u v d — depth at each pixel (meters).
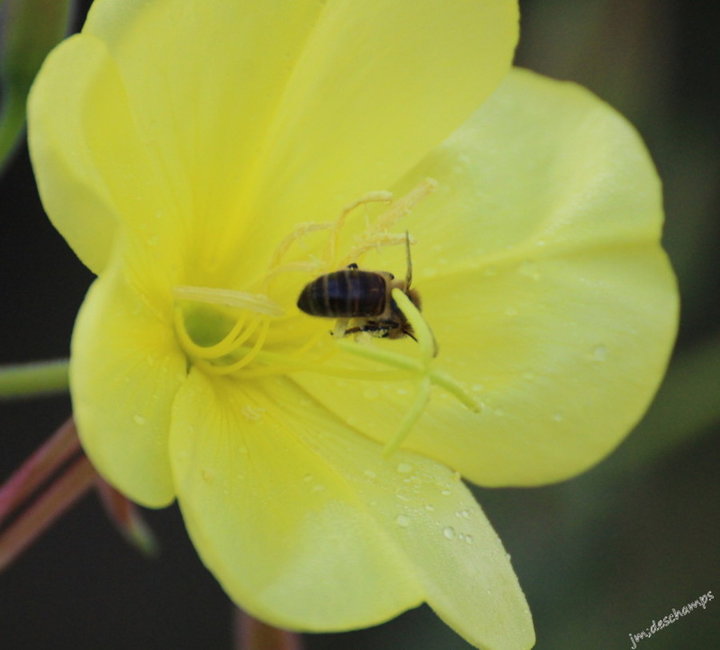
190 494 0.39
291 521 0.40
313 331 0.43
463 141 0.44
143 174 0.41
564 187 0.44
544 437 0.43
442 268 0.43
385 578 0.40
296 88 0.42
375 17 0.42
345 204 0.43
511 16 0.42
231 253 0.43
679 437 0.48
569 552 0.48
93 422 0.38
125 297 0.40
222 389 0.42
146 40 0.41
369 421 0.42
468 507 0.42
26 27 0.43
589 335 0.43
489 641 0.40
